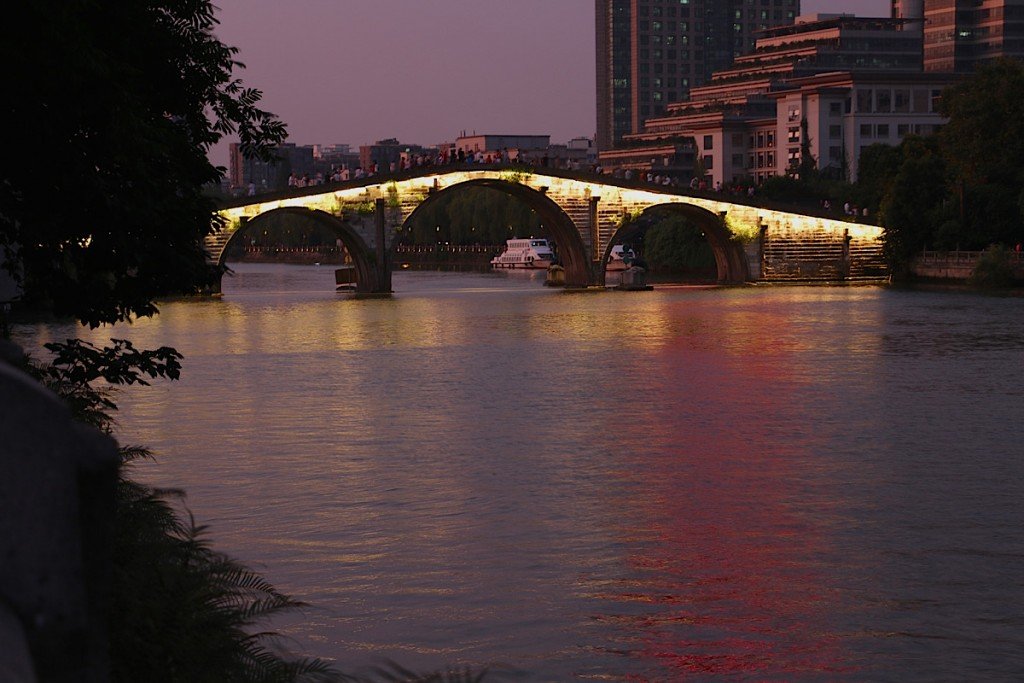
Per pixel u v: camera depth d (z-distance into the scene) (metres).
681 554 26.70
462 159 139.25
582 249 144.00
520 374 62.91
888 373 61.47
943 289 132.75
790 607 23.05
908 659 20.17
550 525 29.50
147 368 23.22
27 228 20.20
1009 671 19.69
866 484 34.34
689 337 82.25
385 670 19.28
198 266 22.70
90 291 22.34
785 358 69.00
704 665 19.94
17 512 3.61
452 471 36.53
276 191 131.50
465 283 169.62
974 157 139.50
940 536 28.30
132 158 20.03
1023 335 80.69
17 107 18.78
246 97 23.38
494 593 23.70
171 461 38.28
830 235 147.62
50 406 3.67
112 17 20.84
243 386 58.38
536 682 19.17
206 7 22.84
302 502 32.06
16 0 17.14
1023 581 24.64
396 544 27.55
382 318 102.50
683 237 178.00
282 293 144.12
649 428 45.03
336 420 47.34
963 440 41.81
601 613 22.62
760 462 37.94
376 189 136.00
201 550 14.05
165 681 9.29
